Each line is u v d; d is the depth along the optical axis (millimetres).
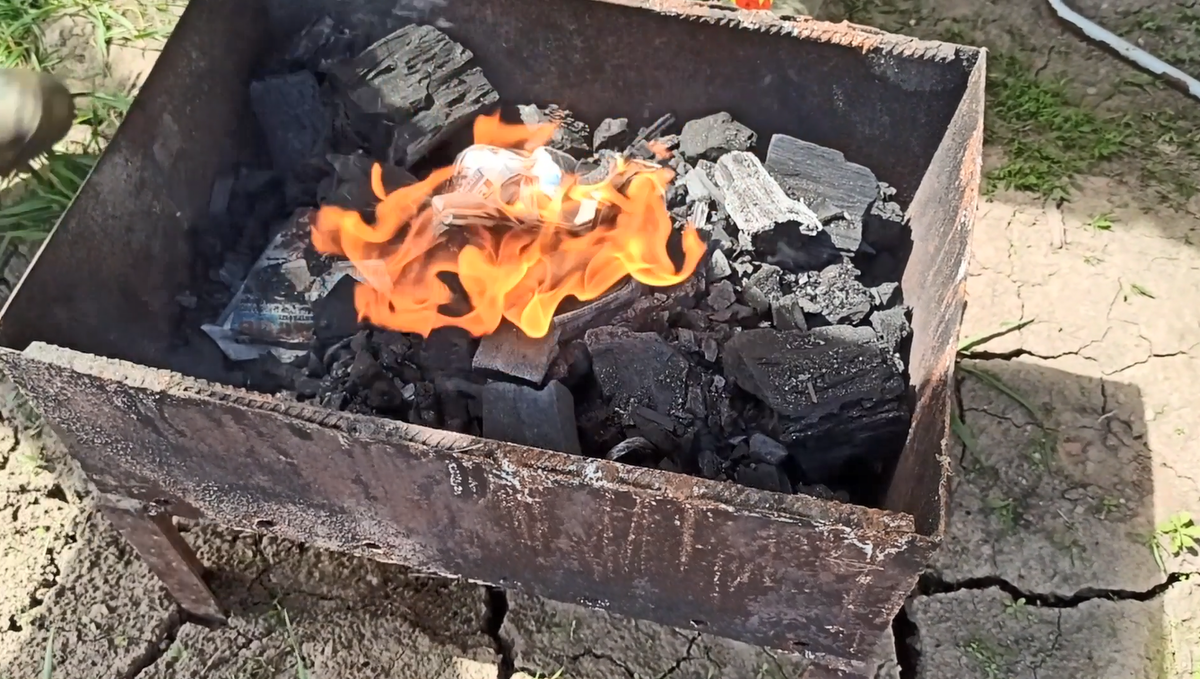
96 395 1322
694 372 1703
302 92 1918
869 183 1897
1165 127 2645
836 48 1796
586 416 1672
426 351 1715
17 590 1932
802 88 1898
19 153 2258
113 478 1532
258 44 1948
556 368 1683
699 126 1973
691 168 1961
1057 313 2338
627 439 1615
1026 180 2527
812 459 1663
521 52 2002
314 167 1938
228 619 1910
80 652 1870
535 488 1274
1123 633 1922
